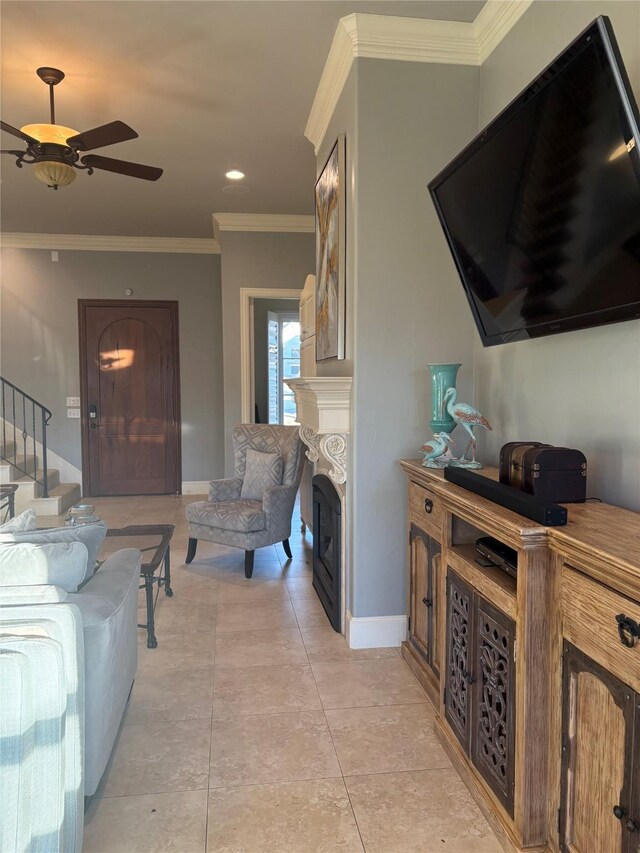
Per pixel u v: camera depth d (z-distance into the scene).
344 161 2.78
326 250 3.27
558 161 1.59
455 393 2.37
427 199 2.67
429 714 2.23
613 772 1.19
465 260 2.28
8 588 1.56
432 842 1.60
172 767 1.92
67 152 2.88
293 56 2.80
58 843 1.31
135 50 2.73
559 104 1.52
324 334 3.35
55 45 2.69
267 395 7.37
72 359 6.33
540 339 2.16
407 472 2.54
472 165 2.00
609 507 1.61
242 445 4.48
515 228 1.88
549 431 2.10
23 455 6.17
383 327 2.69
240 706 2.28
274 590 3.59
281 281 5.59
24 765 1.20
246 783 1.84
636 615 1.10
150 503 6.13
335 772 1.89
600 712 1.23
